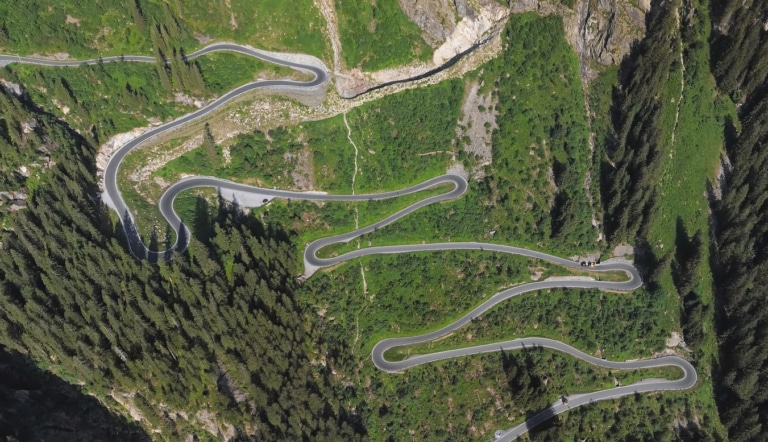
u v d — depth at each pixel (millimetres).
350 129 125500
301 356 111625
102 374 100750
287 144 123625
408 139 127688
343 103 124125
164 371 100312
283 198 124125
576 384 121688
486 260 126688
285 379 106750
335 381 115750
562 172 128500
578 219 128875
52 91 109750
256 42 120312
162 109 116688
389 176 127312
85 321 100812
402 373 118562
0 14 106375
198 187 119625
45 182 106250
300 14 119625
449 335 121125
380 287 123000
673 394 123500
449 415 116750
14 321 100375
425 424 115938
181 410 105188
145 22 113375
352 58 123188
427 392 117688
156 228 113812
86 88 111875
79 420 102812
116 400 105312
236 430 105688
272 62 121688
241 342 103875
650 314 127062
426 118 127750
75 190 105188
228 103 119812
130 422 106062
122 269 102750
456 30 126188
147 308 100375
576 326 124938
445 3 123312
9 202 103062
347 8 120250
